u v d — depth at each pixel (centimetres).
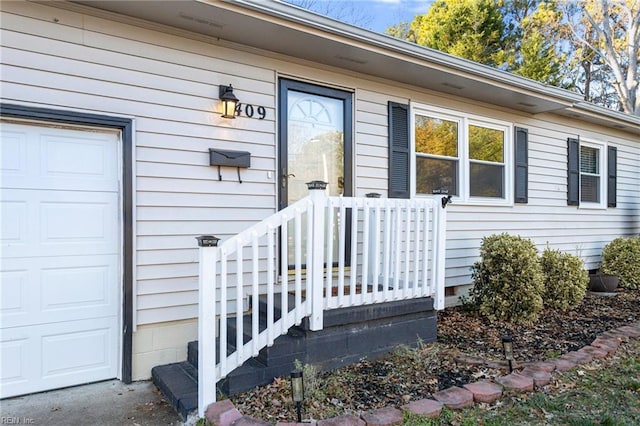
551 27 1611
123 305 335
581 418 256
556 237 708
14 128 303
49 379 315
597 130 786
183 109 363
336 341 332
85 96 321
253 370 294
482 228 598
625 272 702
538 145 677
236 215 391
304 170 441
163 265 354
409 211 376
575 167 738
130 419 273
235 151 388
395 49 420
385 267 364
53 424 266
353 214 343
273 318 320
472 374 319
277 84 416
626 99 1447
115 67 333
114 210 338
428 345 386
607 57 1547
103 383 332
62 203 319
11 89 296
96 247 331
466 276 580
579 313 529
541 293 507
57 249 317
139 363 343
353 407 266
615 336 411
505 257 491
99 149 333
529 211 664
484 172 608
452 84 519
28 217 307
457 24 1423
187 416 270
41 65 305
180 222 362
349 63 445
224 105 379
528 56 1362
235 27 356
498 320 484
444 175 562
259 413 258
